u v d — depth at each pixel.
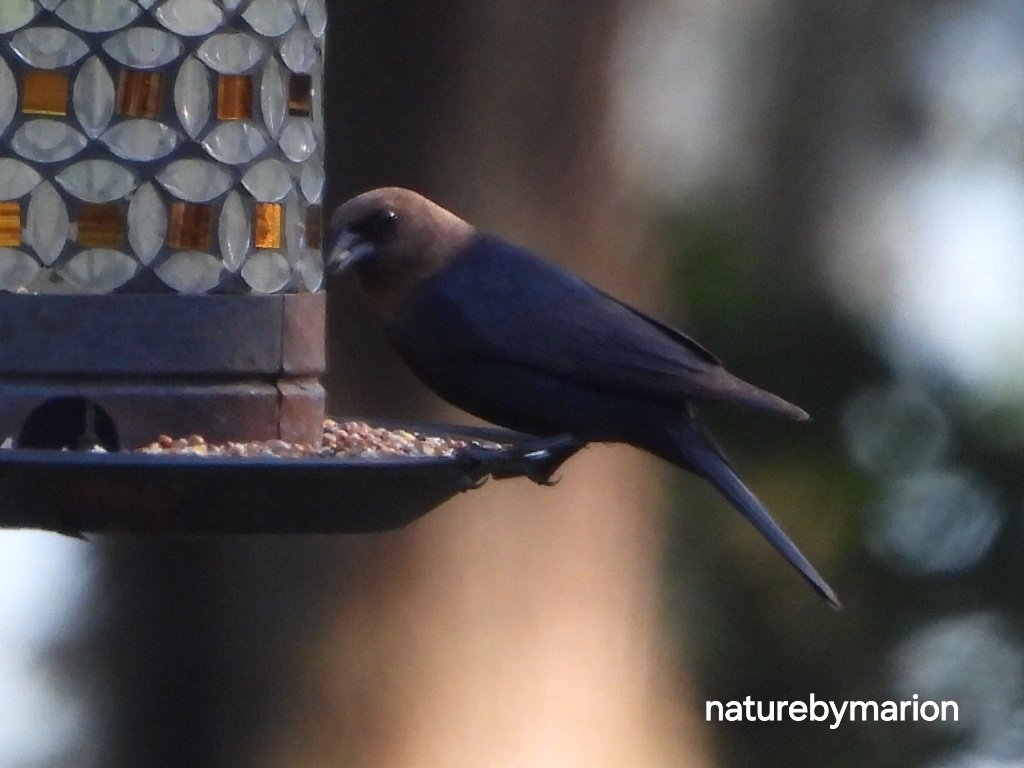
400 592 12.27
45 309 8.31
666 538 13.84
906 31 14.93
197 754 12.56
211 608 12.54
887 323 14.31
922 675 14.17
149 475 7.44
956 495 14.01
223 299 8.55
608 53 12.51
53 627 14.15
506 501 12.48
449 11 12.16
